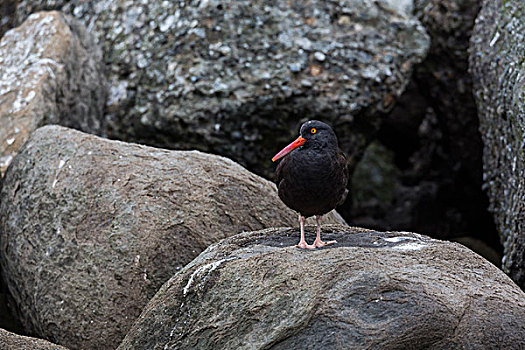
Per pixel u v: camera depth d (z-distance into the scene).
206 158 10.60
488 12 13.98
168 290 8.27
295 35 15.24
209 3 15.43
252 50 15.02
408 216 19.86
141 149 10.52
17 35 15.45
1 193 11.21
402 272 7.11
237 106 14.55
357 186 20.75
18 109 13.66
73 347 9.66
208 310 7.63
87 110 15.38
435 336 6.68
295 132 15.04
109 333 9.46
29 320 10.34
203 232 9.88
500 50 12.88
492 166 13.40
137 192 9.90
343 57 15.19
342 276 7.09
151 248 9.61
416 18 16.61
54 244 10.05
